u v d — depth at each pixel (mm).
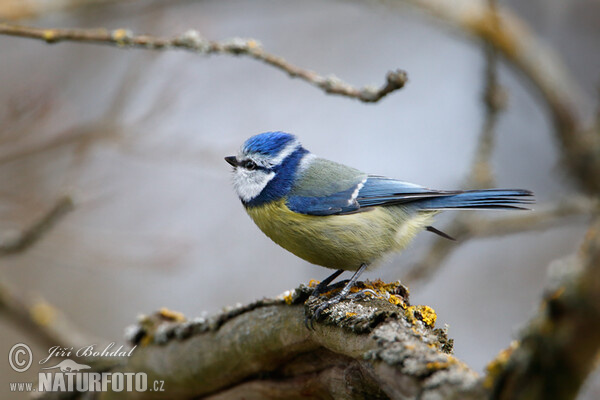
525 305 13383
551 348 2957
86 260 10711
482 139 10914
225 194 13289
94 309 12875
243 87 14250
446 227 10914
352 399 5371
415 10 11570
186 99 12320
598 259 2799
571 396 2992
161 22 11914
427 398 3783
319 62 15234
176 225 12773
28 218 10180
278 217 8250
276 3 14898
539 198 14492
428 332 5121
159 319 7469
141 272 11523
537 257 13906
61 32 6992
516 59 11422
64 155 10859
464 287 13773
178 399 7387
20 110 10203
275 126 14180
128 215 12328
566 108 11555
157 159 10883
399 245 8508
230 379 6703
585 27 15062
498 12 11219
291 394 6289
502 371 3234
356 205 8172
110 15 11859
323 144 14391
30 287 12836
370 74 15344
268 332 6035
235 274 13133
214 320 6555
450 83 15680
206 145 11430
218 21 14562
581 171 9648
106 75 13180
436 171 14578
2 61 12609
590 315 2814
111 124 10602
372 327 4867
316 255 8320
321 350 5730
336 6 15555
